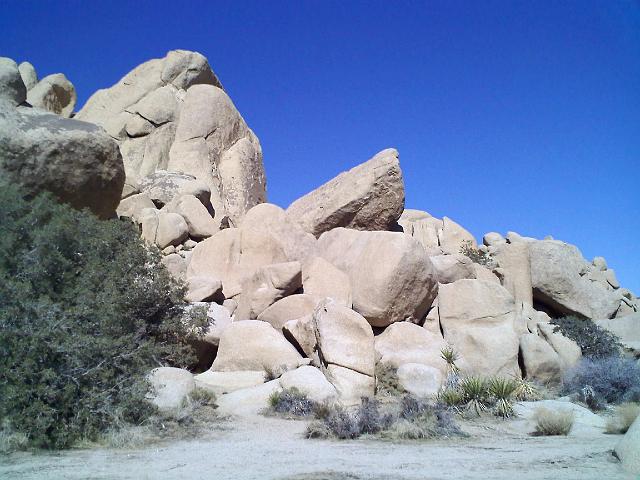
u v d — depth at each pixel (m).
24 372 10.38
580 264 27.00
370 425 12.54
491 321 21.14
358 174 25.89
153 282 17.19
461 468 8.98
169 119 32.31
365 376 16.45
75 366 11.15
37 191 17.58
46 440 10.13
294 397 14.52
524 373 20.42
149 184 27.59
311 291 20.52
